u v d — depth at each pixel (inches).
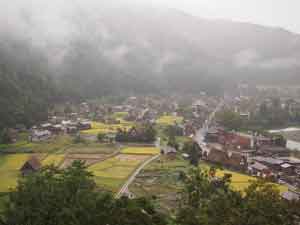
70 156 5024.6
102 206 1435.8
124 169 4365.2
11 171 4158.5
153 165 4544.8
